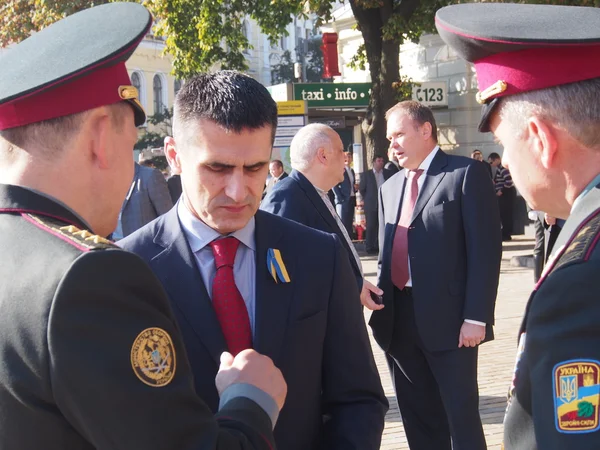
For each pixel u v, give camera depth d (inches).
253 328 77.8
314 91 583.8
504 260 473.1
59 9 659.4
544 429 51.2
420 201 144.1
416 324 142.4
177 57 581.3
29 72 55.0
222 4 590.2
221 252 78.8
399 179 151.7
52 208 54.4
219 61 612.1
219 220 75.9
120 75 58.2
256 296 77.9
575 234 55.4
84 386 47.9
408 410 152.9
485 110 64.9
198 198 75.7
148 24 58.2
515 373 58.8
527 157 61.4
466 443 140.3
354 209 568.1
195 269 78.0
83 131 55.6
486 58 63.8
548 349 51.4
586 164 58.7
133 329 50.5
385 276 149.2
